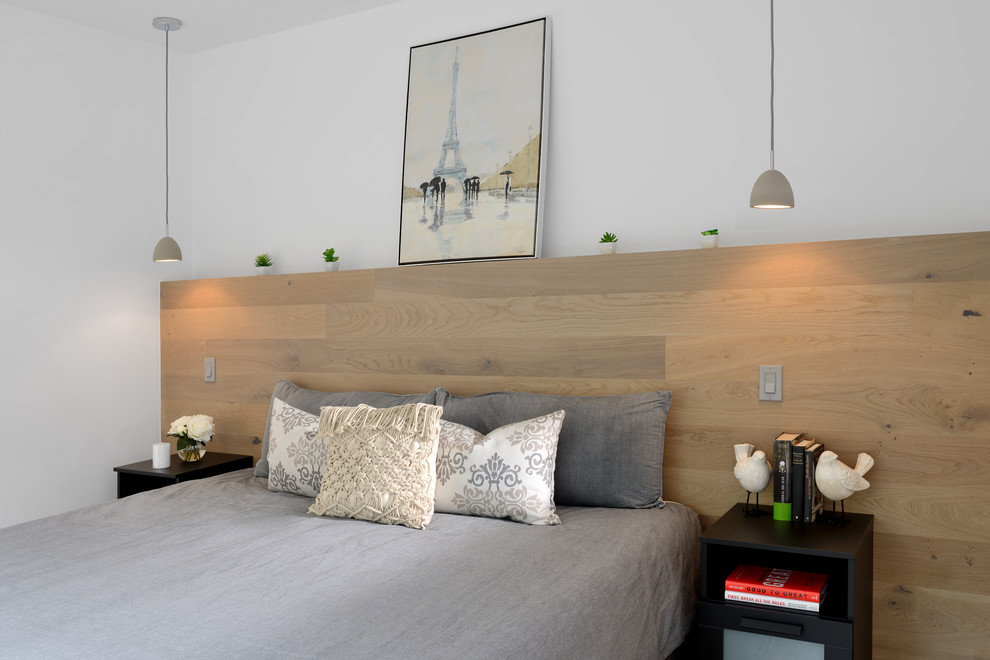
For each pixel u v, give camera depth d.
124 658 1.49
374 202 3.57
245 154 3.95
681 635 2.36
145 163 3.92
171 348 3.97
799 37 2.73
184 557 2.13
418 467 2.48
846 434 2.51
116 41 3.80
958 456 2.36
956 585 2.37
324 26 3.71
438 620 1.67
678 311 2.75
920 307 2.40
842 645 2.06
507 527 2.40
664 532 2.39
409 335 3.29
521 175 3.13
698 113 2.89
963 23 2.50
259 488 3.04
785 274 2.59
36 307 3.50
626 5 3.02
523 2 3.22
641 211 2.99
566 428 2.70
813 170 2.71
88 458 3.70
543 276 2.99
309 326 3.55
